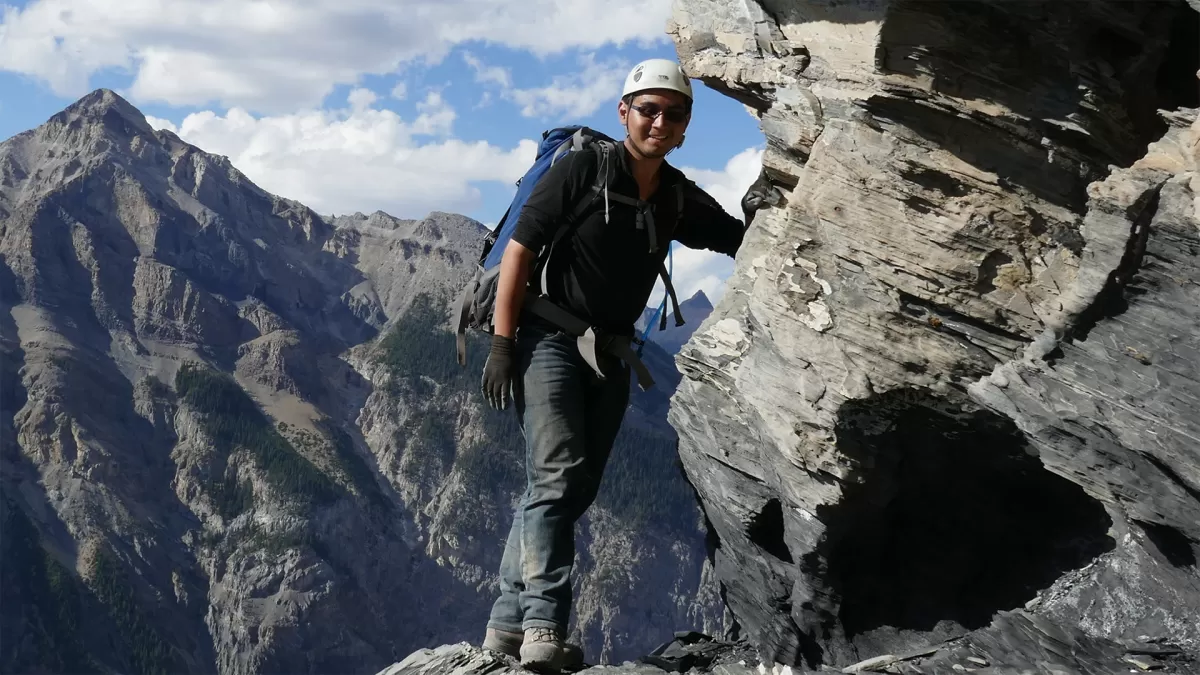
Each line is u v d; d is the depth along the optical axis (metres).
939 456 3.97
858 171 3.83
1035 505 3.98
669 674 3.59
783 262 4.02
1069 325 3.32
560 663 3.36
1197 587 3.29
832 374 3.92
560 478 3.35
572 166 3.30
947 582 4.22
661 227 3.51
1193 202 3.04
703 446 4.60
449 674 3.48
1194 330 3.06
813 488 4.07
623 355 3.44
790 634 4.60
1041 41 3.59
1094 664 3.21
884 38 3.70
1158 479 3.21
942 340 3.77
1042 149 3.67
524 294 3.35
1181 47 3.61
